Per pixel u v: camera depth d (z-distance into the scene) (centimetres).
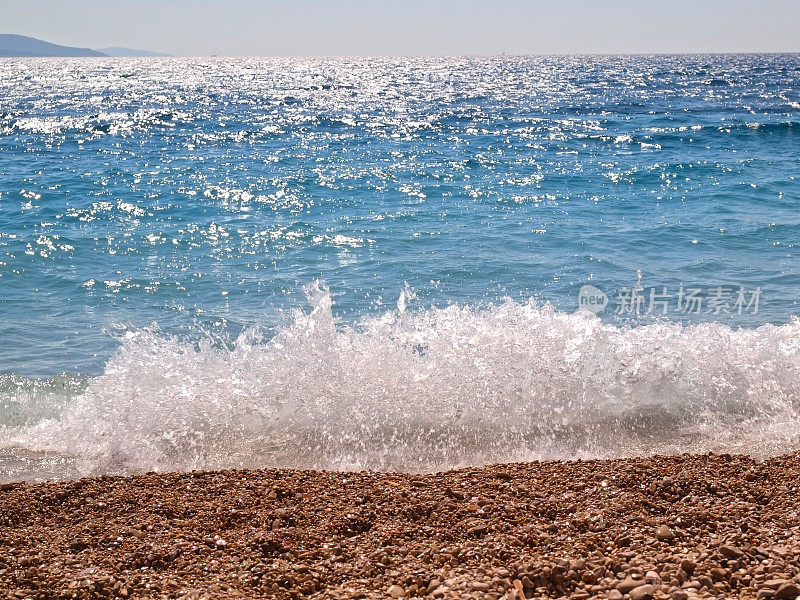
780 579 302
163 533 374
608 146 2716
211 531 378
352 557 347
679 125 3369
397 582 321
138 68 15875
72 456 516
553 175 2044
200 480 446
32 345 783
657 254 1189
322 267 1124
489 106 4797
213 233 1355
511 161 2348
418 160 2397
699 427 557
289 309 929
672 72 10706
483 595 302
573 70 12231
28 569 338
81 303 941
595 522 370
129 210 1588
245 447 528
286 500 414
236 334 844
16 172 2155
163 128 3531
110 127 3556
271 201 1698
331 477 448
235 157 2508
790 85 7050
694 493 406
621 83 7800
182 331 849
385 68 14700
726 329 666
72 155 2575
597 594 303
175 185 1927
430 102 5250
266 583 325
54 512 406
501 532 365
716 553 326
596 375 604
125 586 323
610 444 531
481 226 1404
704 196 1695
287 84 8350
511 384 594
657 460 463
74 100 5597
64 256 1178
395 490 423
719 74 9806
